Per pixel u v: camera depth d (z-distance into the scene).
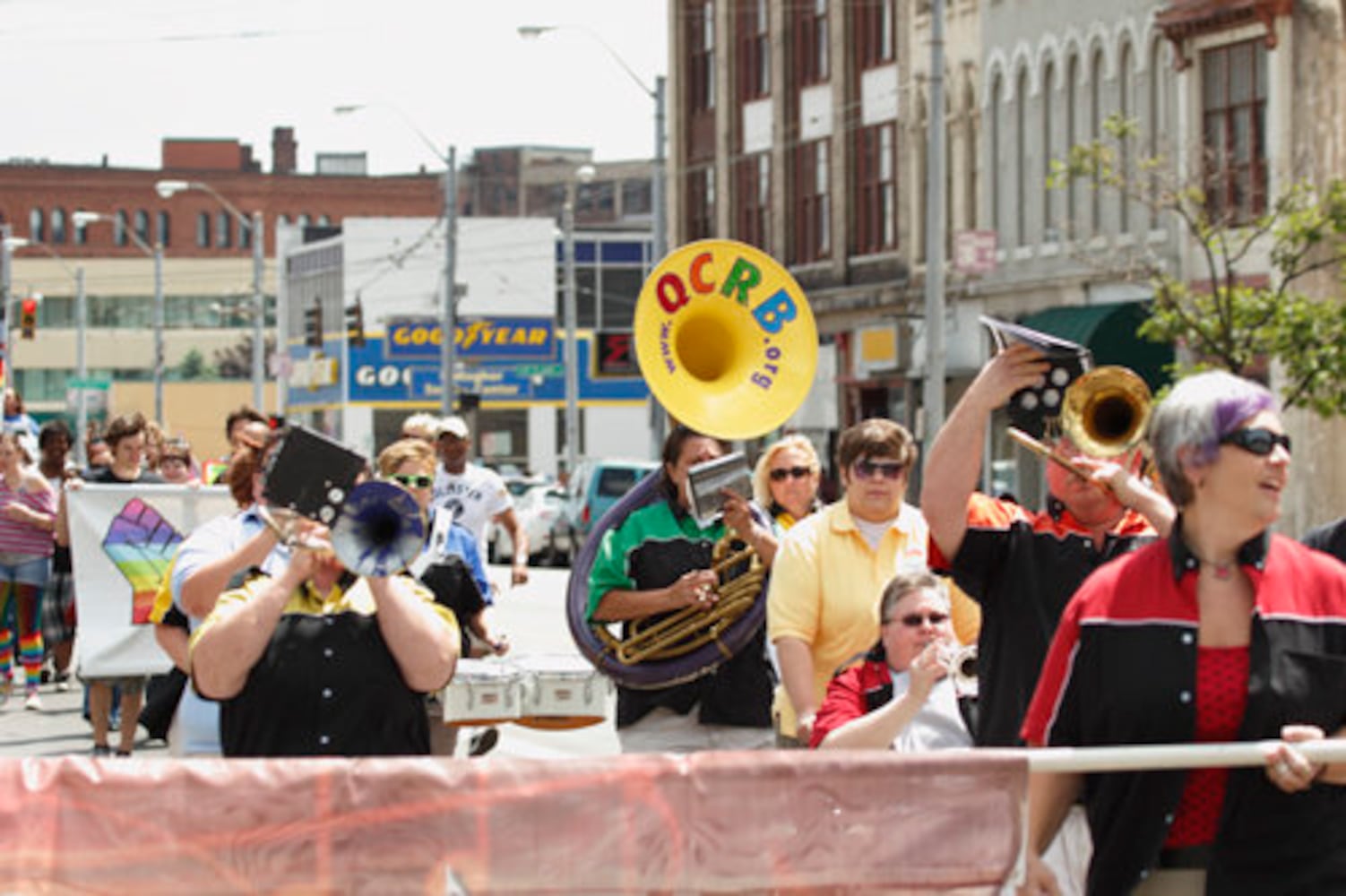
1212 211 38.25
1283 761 6.50
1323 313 30.98
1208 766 6.55
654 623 11.82
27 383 139.62
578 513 50.62
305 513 8.03
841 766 6.86
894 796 6.85
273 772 6.82
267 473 8.05
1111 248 42.12
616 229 108.94
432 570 12.51
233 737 8.29
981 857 6.84
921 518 10.37
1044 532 8.66
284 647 8.27
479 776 6.82
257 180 146.38
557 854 6.83
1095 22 42.97
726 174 61.47
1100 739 6.83
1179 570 6.70
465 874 6.81
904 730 8.78
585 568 11.90
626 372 74.06
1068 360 8.38
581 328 102.00
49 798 6.78
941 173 35.31
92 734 18.66
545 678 11.42
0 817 6.75
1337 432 36.03
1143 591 6.77
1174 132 40.16
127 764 6.80
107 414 122.94
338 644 8.29
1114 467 8.03
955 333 48.78
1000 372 8.41
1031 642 8.57
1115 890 6.79
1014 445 45.03
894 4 52.91
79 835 6.79
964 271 37.81
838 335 55.22
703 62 63.38
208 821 6.80
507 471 73.75
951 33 49.25
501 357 99.00
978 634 9.63
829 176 56.19
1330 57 35.97
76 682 22.86
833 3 55.53
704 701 11.80
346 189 147.38
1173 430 6.64
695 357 11.85
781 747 10.59
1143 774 6.71
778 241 58.59
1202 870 6.84
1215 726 6.68
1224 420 6.54
